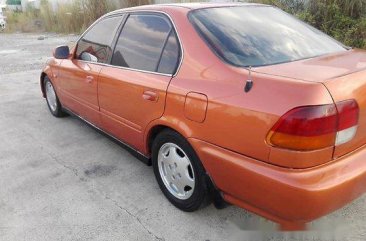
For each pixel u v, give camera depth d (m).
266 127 2.12
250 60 2.53
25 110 5.85
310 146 2.03
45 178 3.64
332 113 2.04
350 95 2.13
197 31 2.78
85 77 4.03
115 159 4.00
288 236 2.66
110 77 3.53
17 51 11.81
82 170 3.78
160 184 3.16
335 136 2.09
